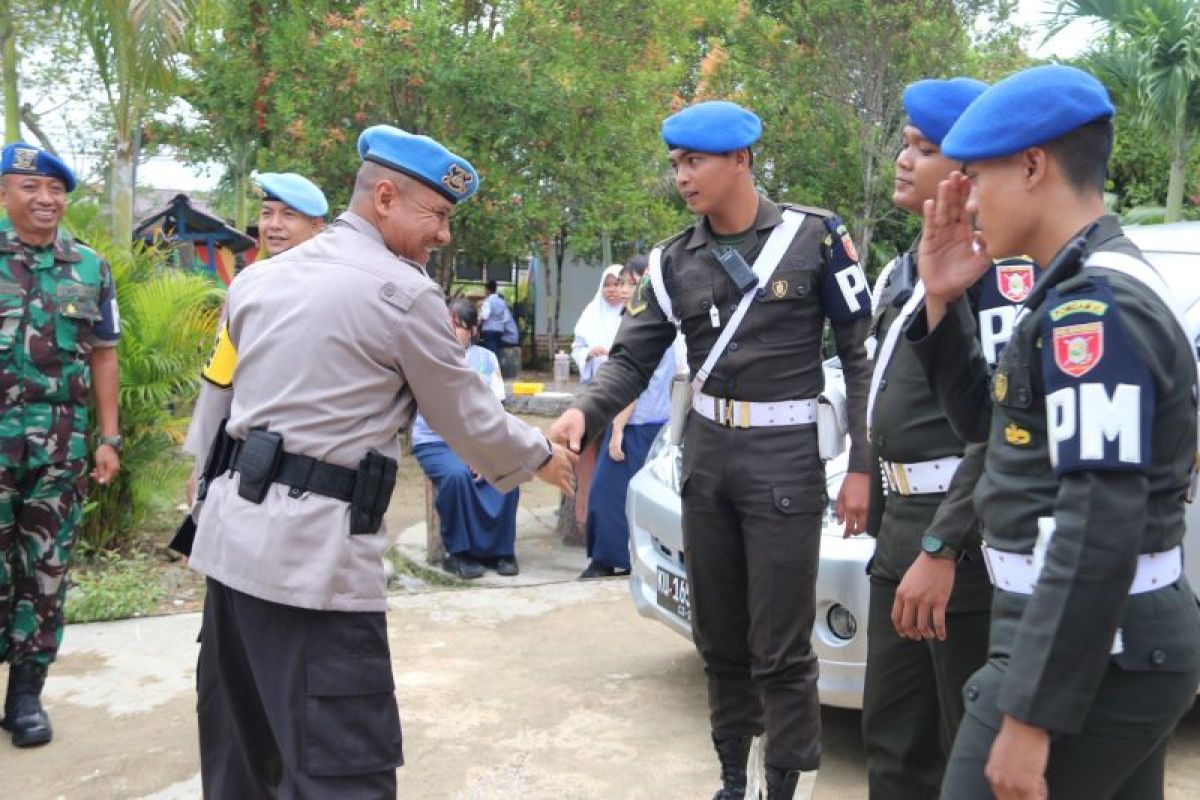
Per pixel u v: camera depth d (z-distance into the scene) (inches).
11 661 153.6
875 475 107.7
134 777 142.3
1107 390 64.1
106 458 163.3
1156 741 69.5
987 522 74.0
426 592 222.7
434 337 99.2
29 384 149.0
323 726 95.7
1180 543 69.6
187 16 341.7
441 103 426.0
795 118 547.2
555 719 160.7
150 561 241.4
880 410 104.3
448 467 251.3
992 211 71.7
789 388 121.5
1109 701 68.0
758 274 121.1
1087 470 64.3
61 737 154.0
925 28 508.1
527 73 422.6
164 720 159.6
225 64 445.4
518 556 276.1
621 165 465.1
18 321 148.3
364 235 102.2
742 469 122.1
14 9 378.9
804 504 121.2
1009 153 69.9
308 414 96.6
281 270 102.0
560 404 465.4
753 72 546.3
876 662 105.8
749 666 129.6
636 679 176.1
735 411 122.5
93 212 286.5
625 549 245.3
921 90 100.0
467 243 488.1
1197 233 158.6
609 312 267.0
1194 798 137.6
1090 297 65.9
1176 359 66.1
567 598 219.5
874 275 573.3
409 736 154.4
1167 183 505.7
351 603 96.0
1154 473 66.6
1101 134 70.4
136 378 242.7
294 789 96.3
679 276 125.3
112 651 186.5
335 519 96.0
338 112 433.4
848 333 123.0
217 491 100.3
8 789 139.1
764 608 121.6
